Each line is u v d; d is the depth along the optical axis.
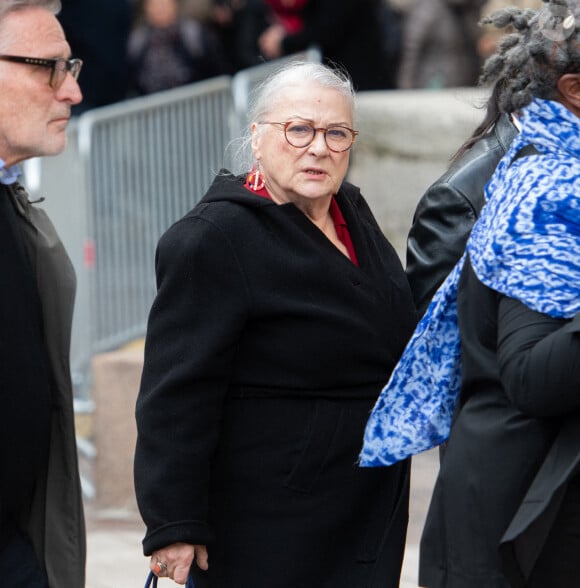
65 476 8.33
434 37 22.25
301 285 8.20
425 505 15.51
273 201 8.38
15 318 7.84
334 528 8.27
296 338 8.18
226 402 8.27
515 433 6.89
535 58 7.06
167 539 7.96
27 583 8.10
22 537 8.32
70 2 22.92
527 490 6.84
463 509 7.01
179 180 17.56
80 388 17.72
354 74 21.38
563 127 6.94
